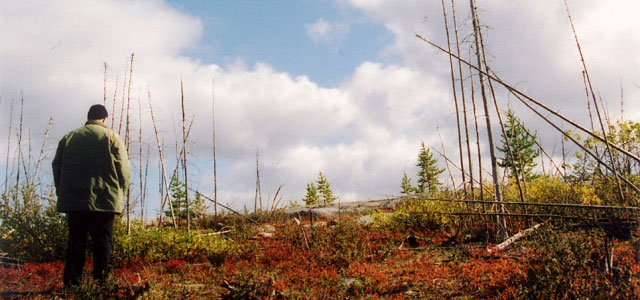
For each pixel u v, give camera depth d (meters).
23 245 7.56
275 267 7.16
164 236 8.20
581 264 4.57
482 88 8.54
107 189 5.36
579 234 5.34
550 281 4.39
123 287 5.30
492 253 7.23
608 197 8.17
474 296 5.07
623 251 5.75
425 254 7.78
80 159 5.33
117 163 5.46
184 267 6.97
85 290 4.86
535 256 5.52
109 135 5.49
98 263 5.36
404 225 10.34
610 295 4.18
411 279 5.95
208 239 8.48
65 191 5.27
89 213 5.29
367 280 5.76
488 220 9.16
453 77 9.40
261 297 5.22
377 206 16.50
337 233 9.42
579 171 9.59
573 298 4.32
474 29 8.60
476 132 9.12
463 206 10.12
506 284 5.11
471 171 9.26
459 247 7.91
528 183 10.74
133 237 7.98
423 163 28.42
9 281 5.96
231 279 6.04
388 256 7.68
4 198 7.71
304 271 6.66
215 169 14.67
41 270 6.71
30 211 7.74
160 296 5.31
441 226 9.69
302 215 15.70
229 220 13.91
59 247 7.77
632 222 6.11
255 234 10.97
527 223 8.52
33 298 5.11
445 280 5.84
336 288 5.66
